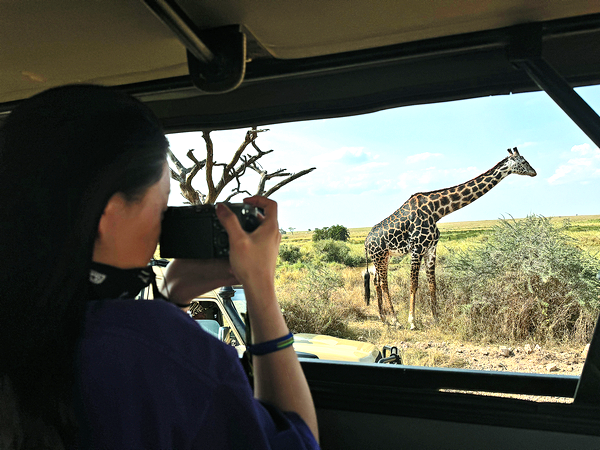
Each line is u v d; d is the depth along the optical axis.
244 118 1.23
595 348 0.96
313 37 0.94
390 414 1.21
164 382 0.46
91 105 0.49
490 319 5.71
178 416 0.46
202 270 0.64
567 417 1.05
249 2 0.78
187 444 0.47
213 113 1.25
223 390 0.48
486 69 1.02
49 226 0.46
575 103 0.90
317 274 6.64
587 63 0.92
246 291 0.56
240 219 0.58
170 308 0.51
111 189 0.47
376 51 1.00
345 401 1.25
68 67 1.06
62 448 0.47
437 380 1.21
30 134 0.48
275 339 0.55
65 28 0.86
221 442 0.48
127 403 0.46
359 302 8.45
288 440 0.50
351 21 0.87
